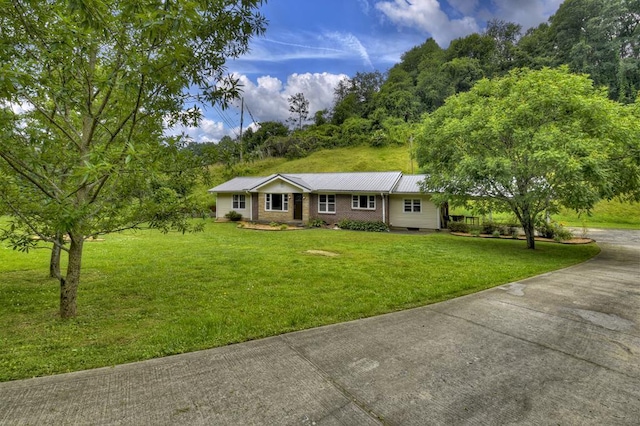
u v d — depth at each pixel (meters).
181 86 4.05
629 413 2.30
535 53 58.72
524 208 11.57
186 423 2.11
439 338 3.65
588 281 6.69
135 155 3.24
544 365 3.03
